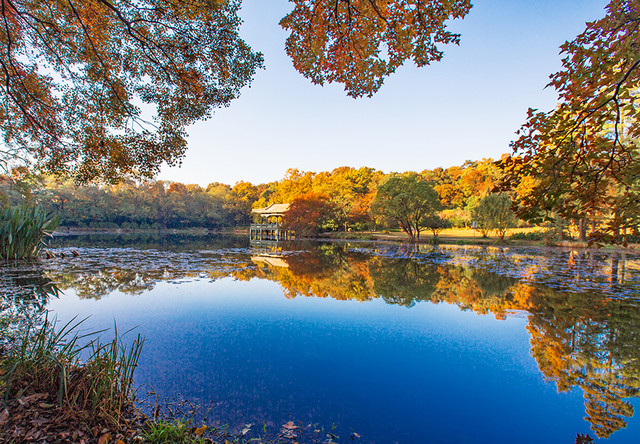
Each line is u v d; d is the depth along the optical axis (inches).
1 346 174.6
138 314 273.1
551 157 103.2
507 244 1067.9
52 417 108.3
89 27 224.2
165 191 2795.3
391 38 149.2
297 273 517.3
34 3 214.7
